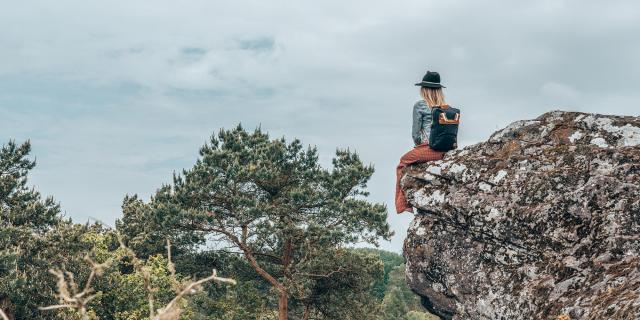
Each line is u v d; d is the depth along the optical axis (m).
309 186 30.92
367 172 30.56
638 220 6.88
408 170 9.15
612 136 7.99
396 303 79.06
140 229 38.78
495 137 8.76
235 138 31.11
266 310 32.81
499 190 8.08
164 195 30.09
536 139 8.46
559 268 7.18
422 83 9.23
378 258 32.38
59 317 26.94
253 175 29.22
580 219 7.29
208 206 29.95
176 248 30.03
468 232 8.27
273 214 29.95
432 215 8.70
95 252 30.12
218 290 31.03
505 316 7.54
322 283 31.95
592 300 6.46
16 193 30.11
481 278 8.02
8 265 26.00
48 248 28.47
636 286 6.05
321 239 28.52
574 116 8.46
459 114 9.11
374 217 29.25
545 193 7.70
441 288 8.50
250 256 29.98
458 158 8.77
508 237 7.83
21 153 30.55
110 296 29.59
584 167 7.69
